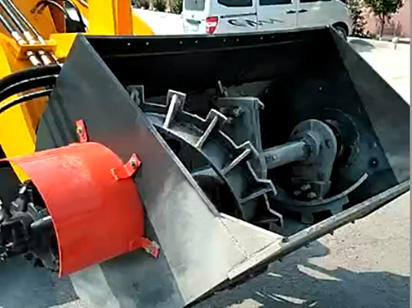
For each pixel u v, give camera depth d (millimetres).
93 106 1896
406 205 4281
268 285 3158
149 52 2256
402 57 11195
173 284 1738
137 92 2107
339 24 13055
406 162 2574
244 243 1551
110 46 2102
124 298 1901
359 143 2736
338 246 3631
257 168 2178
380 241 3705
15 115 2381
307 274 3281
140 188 1790
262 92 2902
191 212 1663
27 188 1853
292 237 1643
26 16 2938
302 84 2916
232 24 11312
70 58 1948
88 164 1787
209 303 2969
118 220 1768
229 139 2133
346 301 3020
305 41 2824
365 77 2711
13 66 2438
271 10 11773
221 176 2041
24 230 1774
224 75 2662
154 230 1771
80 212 1713
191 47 2398
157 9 19953
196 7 11430
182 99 2072
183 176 1669
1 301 3020
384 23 14141
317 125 2734
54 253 1769
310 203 2656
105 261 1928
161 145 1717
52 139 2074
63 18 3174
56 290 3129
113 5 2787
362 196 2699
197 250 1657
